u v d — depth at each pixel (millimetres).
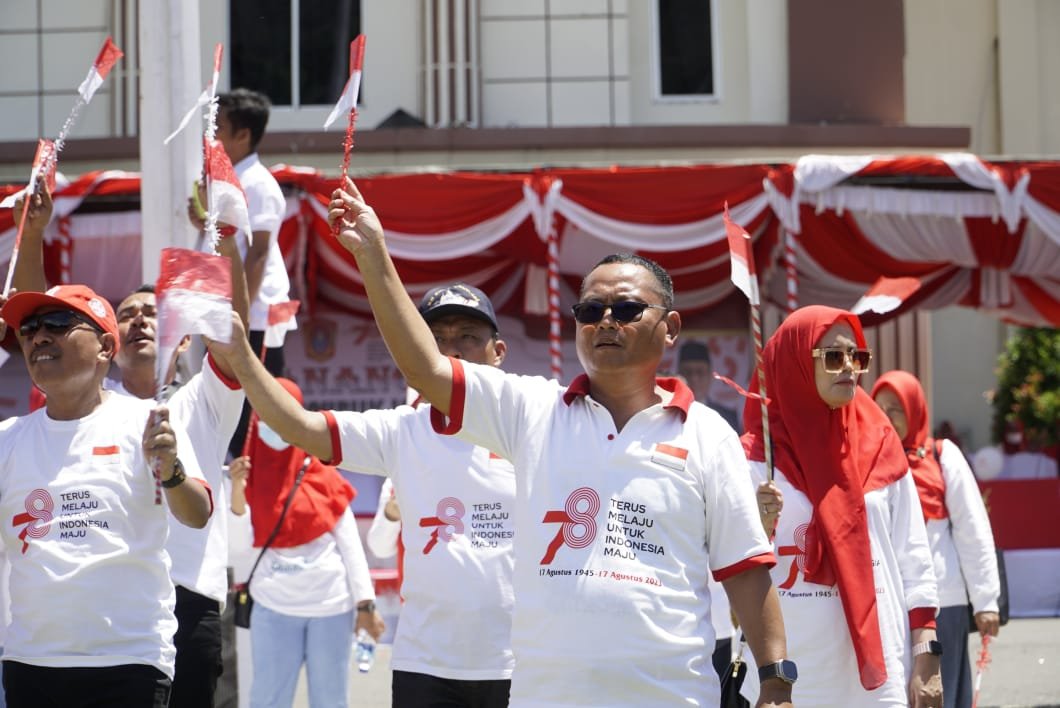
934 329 18453
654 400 3879
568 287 15641
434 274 15078
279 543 7141
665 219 12328
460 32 16516
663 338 3838
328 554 7219
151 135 7418
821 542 4996
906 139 16500
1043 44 18250
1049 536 13172
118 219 12289
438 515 5211
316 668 7164
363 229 3736
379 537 7438
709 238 12336
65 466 4516
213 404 5258
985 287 15336
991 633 6766
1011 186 12281
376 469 5168
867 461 5223
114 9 16812
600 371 3791
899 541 5250
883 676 4840
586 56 16953
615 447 3715
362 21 17031
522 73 16938
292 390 7293
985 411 18422
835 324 5199
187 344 5512
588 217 12305
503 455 3871
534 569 3658
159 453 4023
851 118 17031
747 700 4789
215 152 4895
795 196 12219
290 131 15984
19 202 5582
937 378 18438
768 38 17391
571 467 3701
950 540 6984
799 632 4961
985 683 9781
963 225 13734
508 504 5242
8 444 4609
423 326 3770
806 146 16344
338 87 17109
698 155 16219
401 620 5297
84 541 4438
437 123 16500
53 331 4559
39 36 16984
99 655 4406
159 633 4527
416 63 16891
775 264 14680
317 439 4289
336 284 15078
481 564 5184
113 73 16812
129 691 4426
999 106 18188
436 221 12375
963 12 18234
